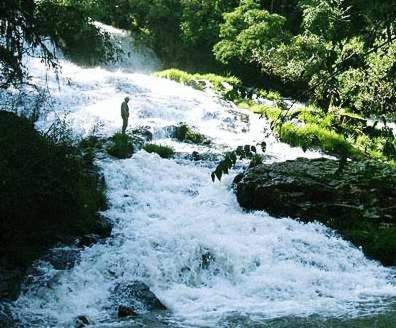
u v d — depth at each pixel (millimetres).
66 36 11891
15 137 11562
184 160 18578
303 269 12594
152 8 38875
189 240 12453
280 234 13852
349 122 7098
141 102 23906
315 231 14766
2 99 17672
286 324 9234
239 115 25156
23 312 9680
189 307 10203
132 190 15742
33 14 10547
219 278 11945
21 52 10594
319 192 15688
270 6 39281
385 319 9609
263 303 10617
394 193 15961
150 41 39750
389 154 4555
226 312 9922
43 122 19594
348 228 15062
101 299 10367
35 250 11266
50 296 10281
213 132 23109
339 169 4230
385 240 14133
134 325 9125
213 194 16266
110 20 41375
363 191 15891
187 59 40125
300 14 37094
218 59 36500
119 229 13188
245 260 12398
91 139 18531
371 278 12469
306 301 10820
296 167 16828
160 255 12070
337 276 12156
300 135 23000
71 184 12266
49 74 24578
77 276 10953
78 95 23062
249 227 14172
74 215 12336
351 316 9773
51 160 11844
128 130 20516
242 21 35906
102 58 31891
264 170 16453
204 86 29656
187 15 37875
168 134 21516
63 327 9156
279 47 33000
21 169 11031
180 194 16078
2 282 10086
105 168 16109
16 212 10781
